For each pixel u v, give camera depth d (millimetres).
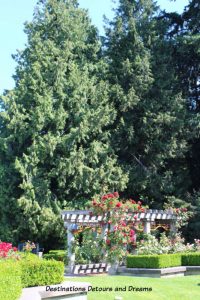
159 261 16438
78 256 18609
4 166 25406
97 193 25828
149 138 27766
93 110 26719
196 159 29656
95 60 28984
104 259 17844
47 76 26484
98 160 26266
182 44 28688
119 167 26609
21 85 26203
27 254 14039
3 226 25219
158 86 28062
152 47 29078
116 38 29109
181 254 17875
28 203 24031
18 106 25734
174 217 21297
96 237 18484
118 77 28438
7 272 9227
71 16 28859
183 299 11977
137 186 27281
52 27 27734
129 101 26938
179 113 27812
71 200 25859
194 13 29703
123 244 17422
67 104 26625
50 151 24844
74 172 25266
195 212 25250
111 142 27266
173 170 29203
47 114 25531
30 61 26938
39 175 24984
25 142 25938
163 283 14141
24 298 9602
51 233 24891
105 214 17797
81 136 25688
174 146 27406
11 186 25125
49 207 24609
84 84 26938
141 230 19594
